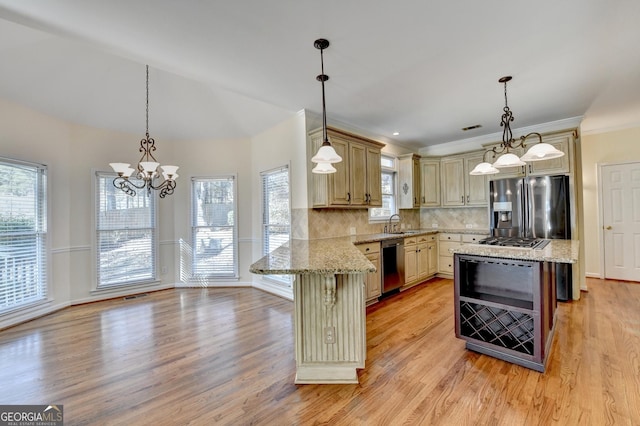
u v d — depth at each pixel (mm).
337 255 2367
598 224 5020
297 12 1938
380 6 1884
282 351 2572
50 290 3684
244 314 3533
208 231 4922
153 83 3916
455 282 2625
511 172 4375
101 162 4234
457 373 2195
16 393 1996
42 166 3607
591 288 4449
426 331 2967
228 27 2096
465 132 4863
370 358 2439
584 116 4148
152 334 2961
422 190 5477
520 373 2180
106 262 4285
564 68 2740
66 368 2311
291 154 4070
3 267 3225
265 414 1777
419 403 1860
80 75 3484
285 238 4270
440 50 2422
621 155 4816
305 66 2670
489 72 2811
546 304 2406
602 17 2006
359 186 4012
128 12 1919
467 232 4867
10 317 3213
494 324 2494
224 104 4305
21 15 1947
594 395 1893
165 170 3467
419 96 3365
